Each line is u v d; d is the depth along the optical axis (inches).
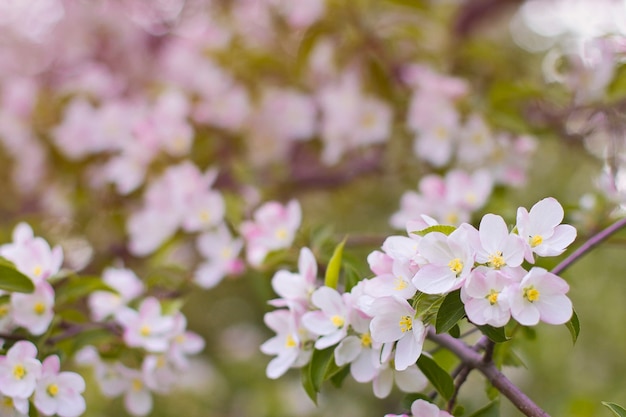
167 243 55.4
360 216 87.0
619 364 84.2
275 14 68.9
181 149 59.2
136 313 47.0
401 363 38.1
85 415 68.8
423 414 38.9
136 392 47.6
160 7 84.5
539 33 77.3
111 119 65.8
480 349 41.2
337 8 63.6
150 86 75.2
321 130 69.1
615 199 50.8
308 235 50.1
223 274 51.5
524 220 37.9
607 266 84.0
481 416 40.1
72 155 67.4
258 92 68.4
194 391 86.4
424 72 62.3
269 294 50.8
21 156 71.0
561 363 83.7
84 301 53.4
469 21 70.8
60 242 68.2
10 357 41.2
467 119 58.6
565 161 72.3
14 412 42.1
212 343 104.6
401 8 67.4
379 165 67.2
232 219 52.8
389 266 39.1
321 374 40.6
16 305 43.6
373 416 96.5
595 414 63.6
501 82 56.6
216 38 69.9
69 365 52.3
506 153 56.2
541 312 37.1
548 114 58.2
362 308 38.9
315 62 65.9
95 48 86.6
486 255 37.6
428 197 51.2
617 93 53.9
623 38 53.9
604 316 84.7
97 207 69.5
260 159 67.5
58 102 71.3
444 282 37.6
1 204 78.9
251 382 96.3
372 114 63.1
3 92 77.5
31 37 87.8
